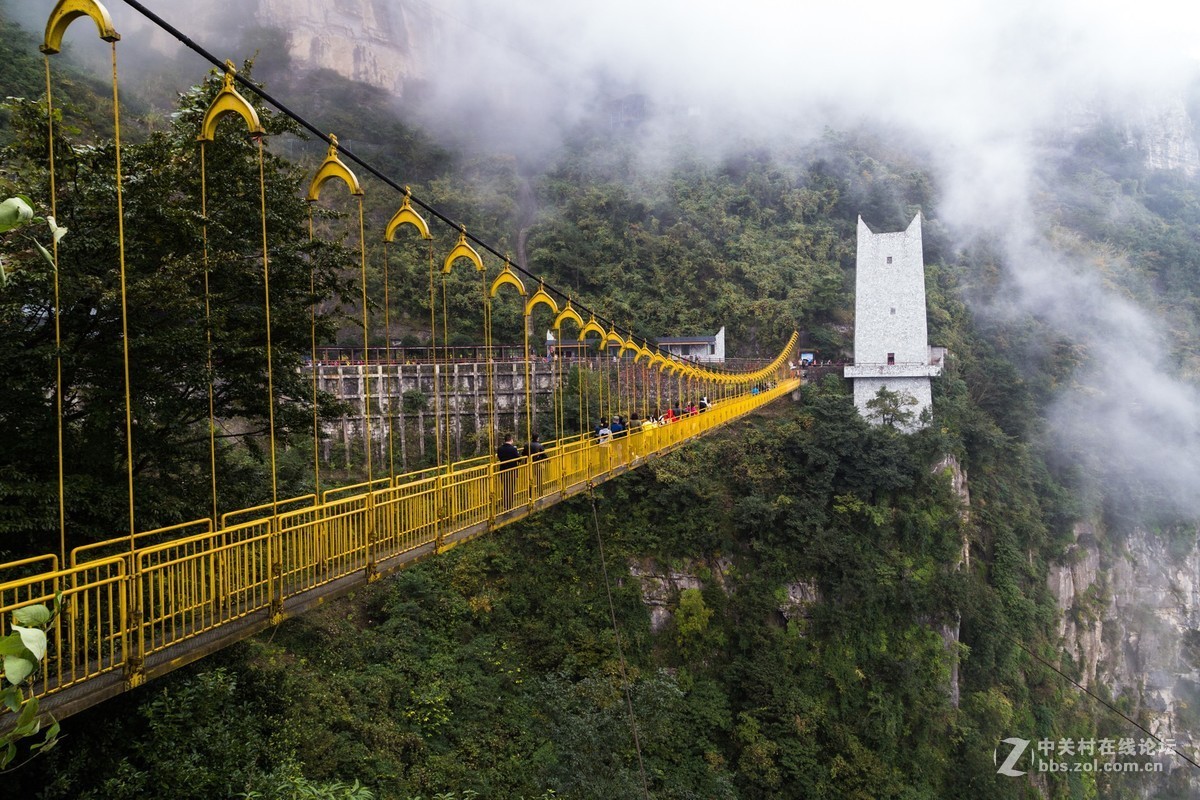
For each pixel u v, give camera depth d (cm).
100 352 1032
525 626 3017
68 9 609
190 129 1191
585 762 1797
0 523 869
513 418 4316
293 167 1367
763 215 7838
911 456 4344
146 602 841
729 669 3294
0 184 938
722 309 6481
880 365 5256
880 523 3975
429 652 2588
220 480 1288
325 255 1339
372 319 4981
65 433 1036
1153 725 5050
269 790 1052
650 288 6712
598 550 3512
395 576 2862
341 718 1870
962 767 3503
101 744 958
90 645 739
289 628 2234
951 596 3938
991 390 5841
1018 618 4341
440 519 1066
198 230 1091
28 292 948
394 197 5947
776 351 6391
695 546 3656
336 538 866
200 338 1059
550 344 5112
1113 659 5166
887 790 3041
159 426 1185
